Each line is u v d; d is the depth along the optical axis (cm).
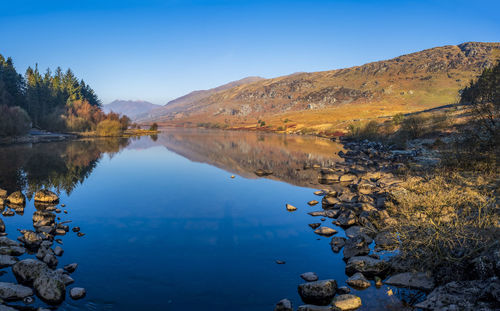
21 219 1677
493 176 2050
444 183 1927
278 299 926
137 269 1112
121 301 895
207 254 1262
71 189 2562
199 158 4900
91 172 3456
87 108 12875
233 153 5634
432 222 1030
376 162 4134
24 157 4422
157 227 1611
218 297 930
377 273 1048
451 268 923
